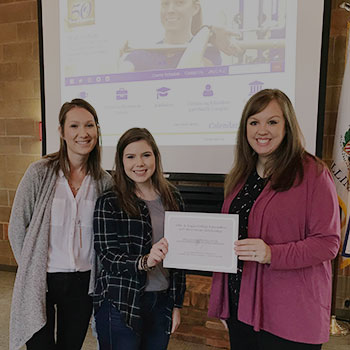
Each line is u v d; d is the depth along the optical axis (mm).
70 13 2982
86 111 1459
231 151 2600
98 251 1319
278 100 1160
